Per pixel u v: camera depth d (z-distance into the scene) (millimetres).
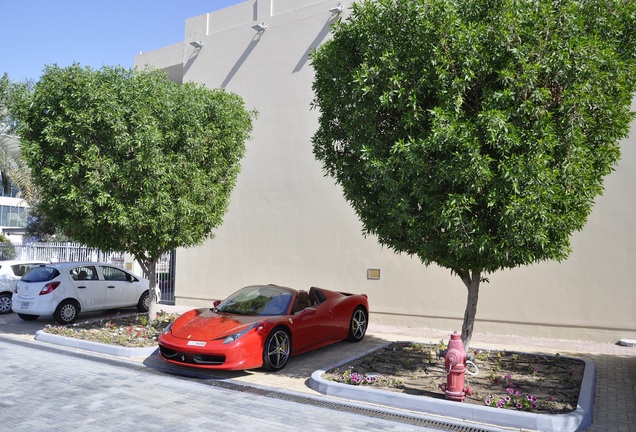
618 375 7484
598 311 9750
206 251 14961
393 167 6477
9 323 12336
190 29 15859
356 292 12195
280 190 13570
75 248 19109
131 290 13633
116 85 9422
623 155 9703
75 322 12289
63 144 9531
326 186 12781
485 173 5941
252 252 14000
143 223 9398
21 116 10109
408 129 6656
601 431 5324
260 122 14031
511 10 6281
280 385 7055
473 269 6914
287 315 8195
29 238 27109
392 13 6781
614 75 6371
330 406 6133
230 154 10711
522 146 6160
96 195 9383
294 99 13406
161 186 9438
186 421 5484
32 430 5184
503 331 10531
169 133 9547
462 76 6355
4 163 19500
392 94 6496
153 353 8820
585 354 8844
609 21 6605
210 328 7645
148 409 5875
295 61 13430
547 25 6191
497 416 5535
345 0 12547
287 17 13656
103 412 5754
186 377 7434
